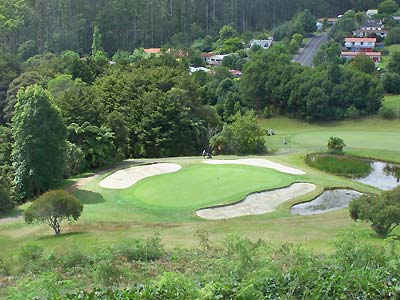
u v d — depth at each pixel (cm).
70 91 5603
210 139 6366
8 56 8888
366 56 11156
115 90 6631
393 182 4706
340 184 4181
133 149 6175
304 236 2597
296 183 4144
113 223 3141
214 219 3291
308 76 8606
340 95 8519
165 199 3691
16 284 1648
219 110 8688
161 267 1728
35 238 2864
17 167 4300
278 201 3691
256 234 2677
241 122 6209
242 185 4003
